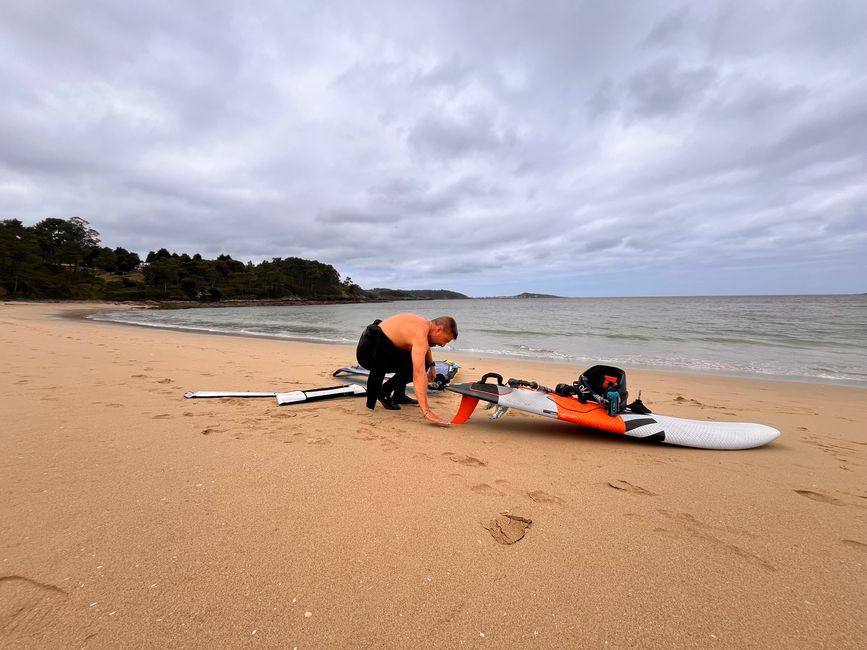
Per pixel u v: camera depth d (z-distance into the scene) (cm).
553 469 307
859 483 299
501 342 1479
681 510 248
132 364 719
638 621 155
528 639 145
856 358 1122
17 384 516
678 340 1526
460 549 197
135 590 159
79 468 270
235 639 138
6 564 171
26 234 9119
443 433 387
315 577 172
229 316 3653
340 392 515
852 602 170
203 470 274
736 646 145
